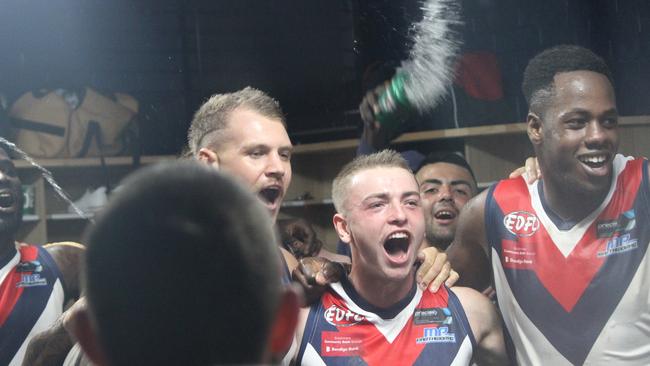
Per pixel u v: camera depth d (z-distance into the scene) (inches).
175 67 187.8
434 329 85.7
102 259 26.2
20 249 120.9
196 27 189.0
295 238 108.7
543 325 92.4
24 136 163.8
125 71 185.8
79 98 167.6
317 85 181.9
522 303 93.6
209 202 26.6
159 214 26.3
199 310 25.8
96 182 169.2
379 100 118.0
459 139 157.2
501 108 153.4
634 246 91.1
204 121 87.7
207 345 25.8
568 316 91.4
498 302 96.1
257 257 26.5
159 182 27.0
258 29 188.9
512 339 94.7
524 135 155.6
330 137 173.3
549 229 93.0
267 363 26.7
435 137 150.3
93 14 184.2
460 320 86.6
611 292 90.7
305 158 175.8
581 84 91.6
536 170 97.0
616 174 93.0
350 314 85.0
